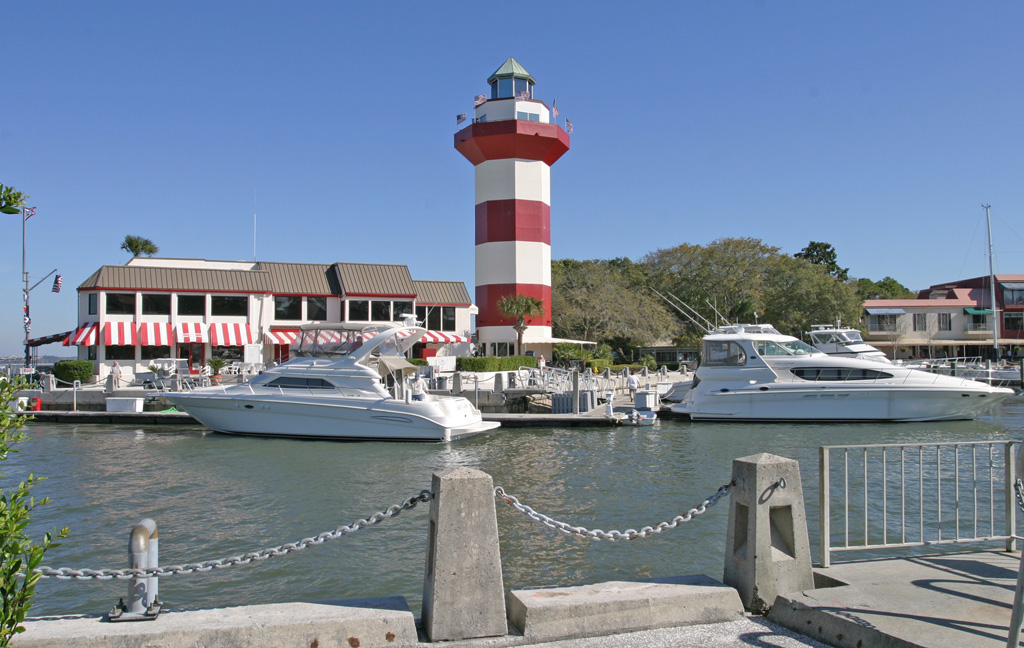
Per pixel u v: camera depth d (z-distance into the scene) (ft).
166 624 17.20
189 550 39.19
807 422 92.38
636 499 49.88
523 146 162.40
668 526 20.36
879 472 58.65
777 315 207.10
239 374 124.06
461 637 17.48
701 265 217.15
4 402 13.53
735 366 95.30
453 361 139.64
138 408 103.76
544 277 166.30
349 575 34.45
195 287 146.72
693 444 76.95
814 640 17.71
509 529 41.70
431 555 18.53
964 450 69.97
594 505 48.16
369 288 159.63
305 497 52.47
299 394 83.15
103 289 139.64
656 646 17.34
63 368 128.47
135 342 139.95
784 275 212.02
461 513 17.87
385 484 57.36
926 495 49.78
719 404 95.20
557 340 165.78
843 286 206.18
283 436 83.71
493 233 164.35
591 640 17.67
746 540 20.15
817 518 43.68
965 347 213.46
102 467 65.67
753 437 81.61
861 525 41.96
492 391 109.50
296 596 31.94
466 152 169.17
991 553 23.71
